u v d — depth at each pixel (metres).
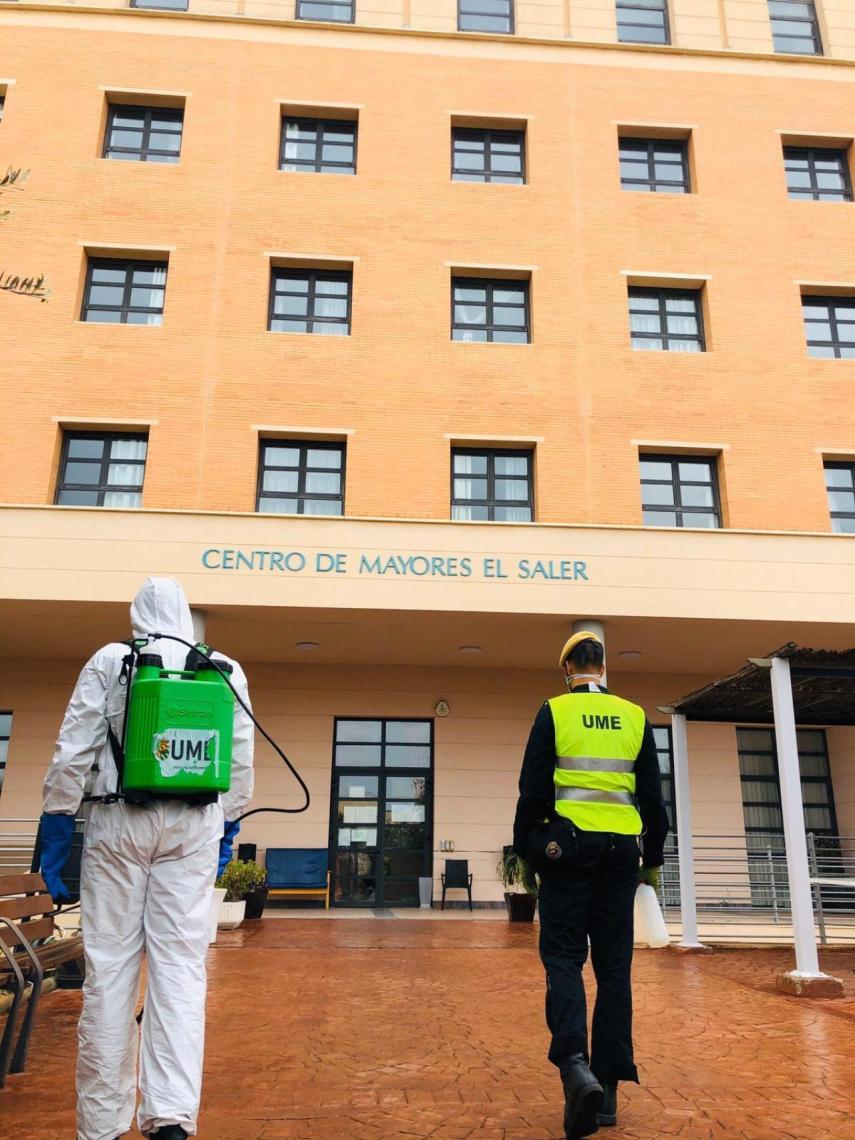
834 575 15.91
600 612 15.45
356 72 19.52
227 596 15.02
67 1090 4.33
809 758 19.61
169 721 3.12
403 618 15.71
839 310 19.39
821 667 8.77
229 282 17.73
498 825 18.03
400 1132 3.69
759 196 19.47
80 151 18.31
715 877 18.27
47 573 14.82
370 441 17.08
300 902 17.23
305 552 15.30
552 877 3.87
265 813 17.67
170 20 19.41
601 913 3.91
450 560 15.48
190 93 18.98
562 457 17.34
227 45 19.39
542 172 19.20
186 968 3.04
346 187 18.64
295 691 18.34
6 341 16.91
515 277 18.67
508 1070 4.77
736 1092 4.33
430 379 17.53
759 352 18.33
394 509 16.80
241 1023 6.07
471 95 19.62
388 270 18.16
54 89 18.69
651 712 19.03
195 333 17.33
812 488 17.62
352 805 18.12
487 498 17.44
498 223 18.75
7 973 5.29
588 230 18.86
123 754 3.19
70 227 17.80
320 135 19.52
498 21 21.06
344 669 18.56
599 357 18.00
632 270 18.64
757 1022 6.21
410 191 18.75
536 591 15.46
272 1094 4.27
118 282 18.06
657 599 15.56
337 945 10.91
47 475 16.34
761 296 18.72
